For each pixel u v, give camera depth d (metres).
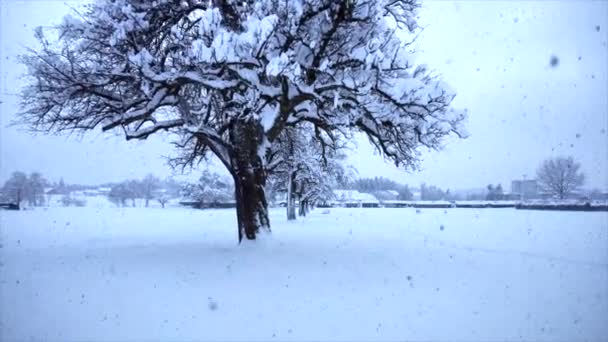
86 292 7.54
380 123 11.77
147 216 41.66
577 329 5.70
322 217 39.91
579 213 45.00
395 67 10.16
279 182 36.91
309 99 11.38
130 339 5.25
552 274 9.57
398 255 12.18
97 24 10.79
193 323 5.86
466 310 6.57
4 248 13.83
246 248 11.70
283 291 7.62
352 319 6.06
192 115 12.15
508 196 82.50
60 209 57.31
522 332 5.57
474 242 16.73
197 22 11.70
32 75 11.35
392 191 104.50
